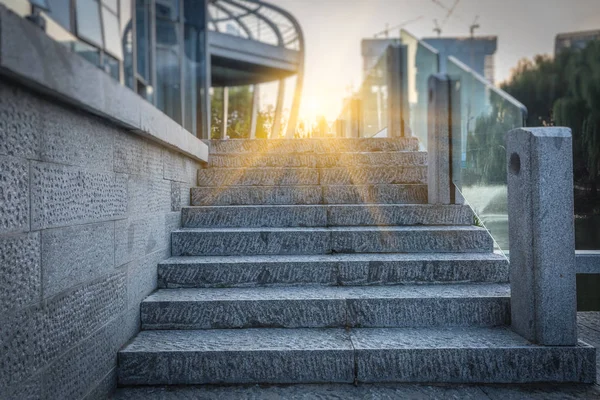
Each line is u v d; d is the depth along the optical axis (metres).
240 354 2.51
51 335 1.80
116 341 2.49
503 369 2.48
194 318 2.89
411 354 2.50
